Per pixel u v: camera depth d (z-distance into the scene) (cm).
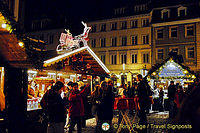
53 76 1077
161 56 2911
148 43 3011
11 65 567
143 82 705
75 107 641
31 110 657
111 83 645
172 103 1076
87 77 1184
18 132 586
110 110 632
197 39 2661
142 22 3073
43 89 1038
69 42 921
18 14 838
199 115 179
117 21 3244
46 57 630
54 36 3519
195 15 2670
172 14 2858
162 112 1355
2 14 543
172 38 2833
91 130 766
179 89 1026
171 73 1413
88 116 996
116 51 3225
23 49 549
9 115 581
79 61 980
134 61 3112
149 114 1191
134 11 3170
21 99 603
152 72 1383
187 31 2755
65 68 845
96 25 3400
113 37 3269
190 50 2725
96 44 3372
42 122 685
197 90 202
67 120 793
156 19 2942
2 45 550
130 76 1841
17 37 547
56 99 491
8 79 590
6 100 586
